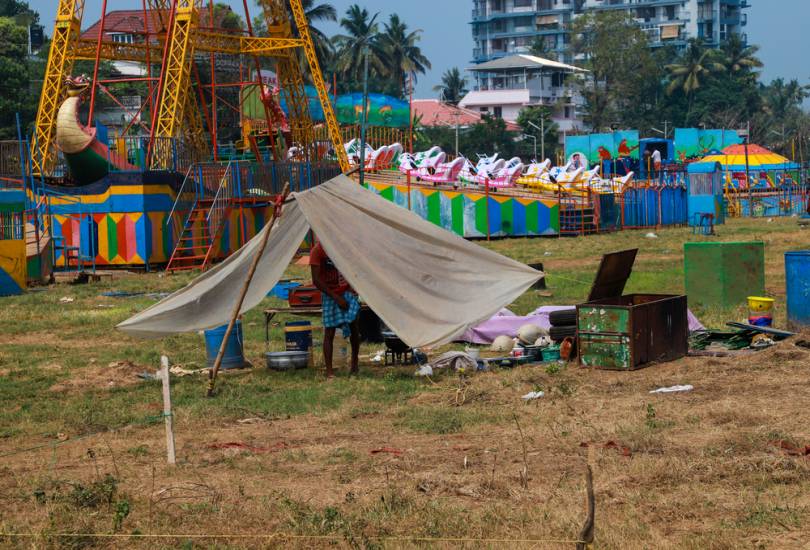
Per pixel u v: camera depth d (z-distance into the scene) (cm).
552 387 1391
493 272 1652
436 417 1249
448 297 1600
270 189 4222
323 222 1570
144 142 4566
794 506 840
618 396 1327
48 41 11506
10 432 1251
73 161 3966
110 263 3903
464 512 862
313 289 1786
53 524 853
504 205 5650
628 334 1466
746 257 2169
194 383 1547
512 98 17138
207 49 5338
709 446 1041
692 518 833
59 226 3925
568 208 5900
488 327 1873
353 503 899
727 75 17050
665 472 950
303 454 1084
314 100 7756
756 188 8456
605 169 9762
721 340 1716
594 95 16375
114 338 2114
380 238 1600
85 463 1089
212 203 4009
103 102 10012
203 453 1112
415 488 937
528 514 845
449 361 1603
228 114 8512
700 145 10719
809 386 1298
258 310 2434
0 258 3003
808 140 12988
